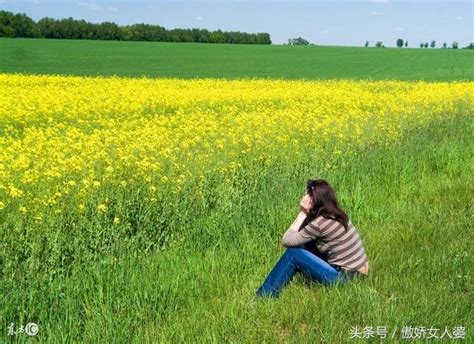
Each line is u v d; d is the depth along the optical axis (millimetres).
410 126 14969
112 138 11180
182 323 5164
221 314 5230
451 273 5961
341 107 19812
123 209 7309
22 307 5176
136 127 14648
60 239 6422
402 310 5066
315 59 67188
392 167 10570
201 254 6922
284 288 5711
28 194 7430
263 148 10969
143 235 7148
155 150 9867
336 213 5648
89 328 5066
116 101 19578
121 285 5742
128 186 8062
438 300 5270
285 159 10453
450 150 11945
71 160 8672
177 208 7680
